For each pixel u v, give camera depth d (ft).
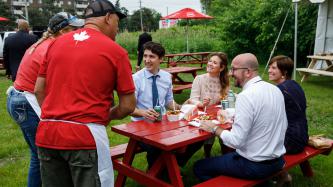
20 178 12.62
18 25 23.77
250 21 45.75
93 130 6.70
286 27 42.42
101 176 6.92
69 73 6.68
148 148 11.75
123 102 7.21
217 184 9.27
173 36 66.90
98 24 7.18
